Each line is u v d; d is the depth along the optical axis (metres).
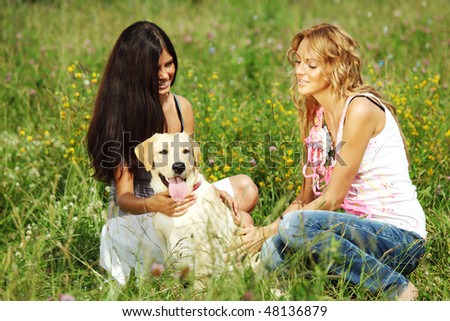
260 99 9.15
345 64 5.10
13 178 7.34
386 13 14.36
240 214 5.71
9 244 5.86
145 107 5.57
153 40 5.54
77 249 5.92
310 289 4.49
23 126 9.02
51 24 13.52
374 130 5.02
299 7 16.16
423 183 6.62
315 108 5.60
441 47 11.48
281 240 4.96
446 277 5.30
